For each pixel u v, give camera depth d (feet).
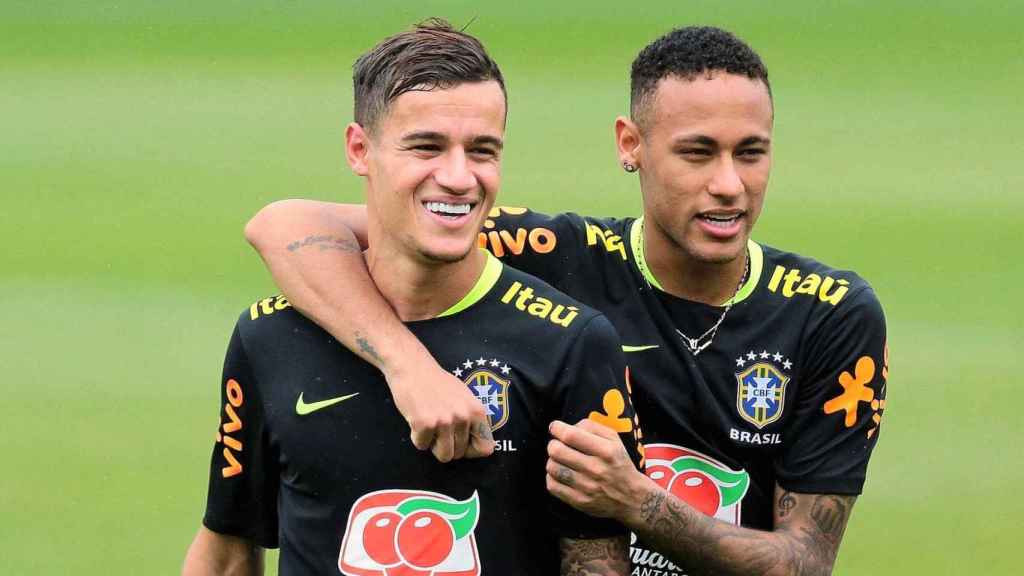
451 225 36.55
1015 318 98.22
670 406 44.04
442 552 37.35
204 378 91.66
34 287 102.63
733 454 44.34
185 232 110.01
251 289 101.96
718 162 41.65
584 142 121.80
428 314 38.47
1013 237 108.27
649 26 145.07
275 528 40.81
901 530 77.00
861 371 43.73
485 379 37.63
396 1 151.84
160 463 83.15
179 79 135.64
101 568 73.26
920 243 107.24
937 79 134.62
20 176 118.62
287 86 134.10
